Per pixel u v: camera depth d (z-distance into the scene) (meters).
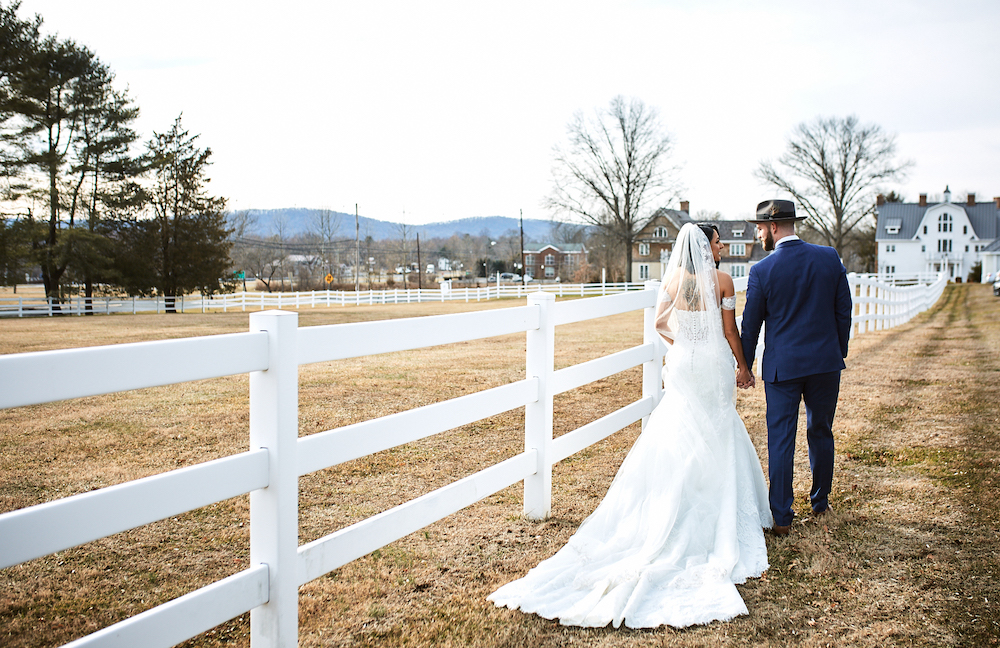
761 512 3.75
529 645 2.62
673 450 3.40
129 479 4.70
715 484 3.43
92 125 36.56
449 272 106.19
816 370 3.58
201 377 2.02
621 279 65.62
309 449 2.42
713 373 3.52
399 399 7.61
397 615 2.87
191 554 3.56
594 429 4.53
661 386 5.53
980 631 2.63
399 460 5.25
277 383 2.22
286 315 2.23
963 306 25.83
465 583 3.18
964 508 3.92
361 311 30.50
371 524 2.67
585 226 63.62
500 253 108.81
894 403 6.95
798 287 3.61
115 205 36.69
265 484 2.24
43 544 1.66
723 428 3.53
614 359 4.78
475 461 5.23
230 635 2.75
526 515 4.05
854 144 61.88
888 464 4.88
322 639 2.67
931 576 3.11
